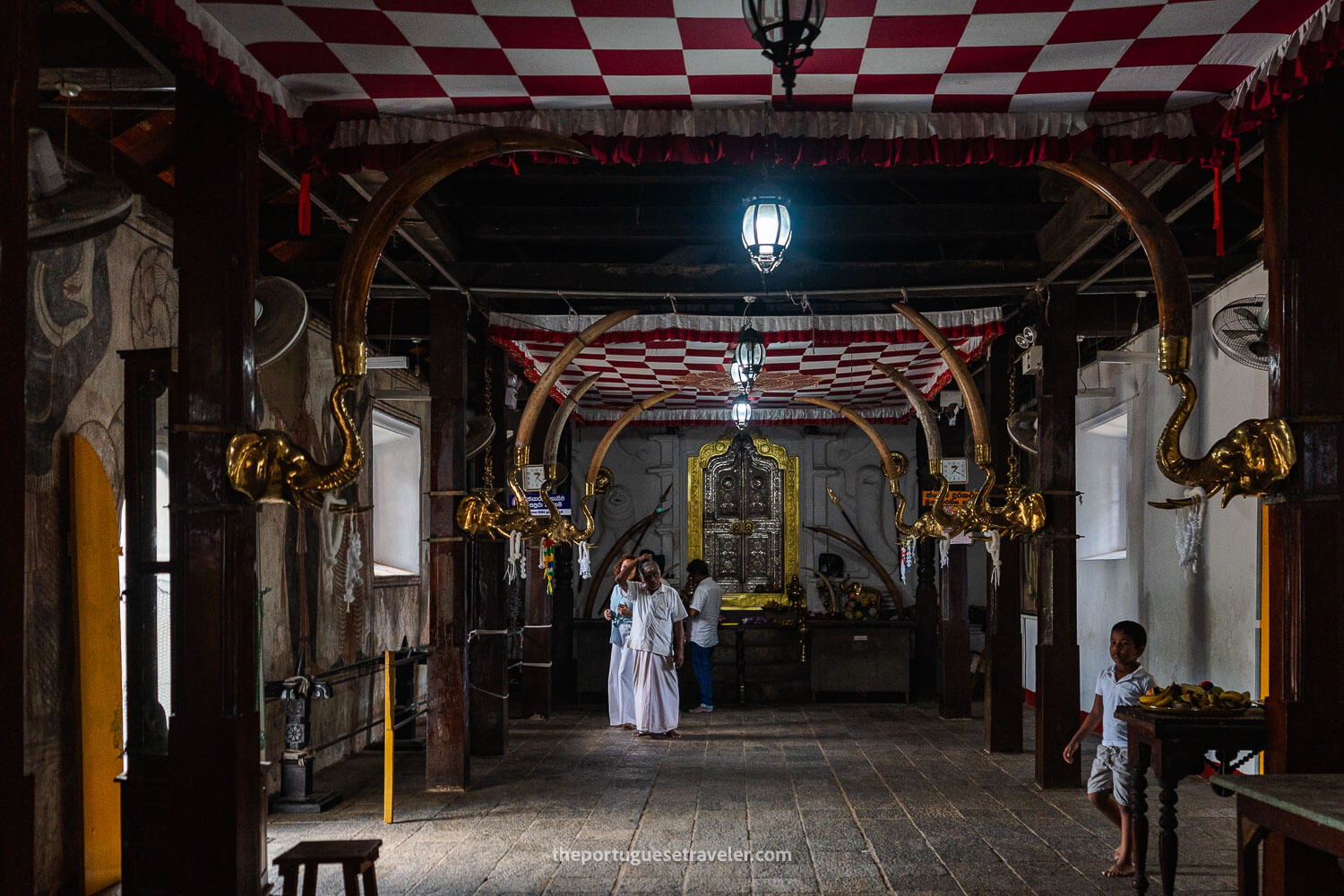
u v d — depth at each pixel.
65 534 5.96
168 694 6.88
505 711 10.29
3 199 2.71
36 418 5.71
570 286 8.62
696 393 14.64
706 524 17.52
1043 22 4.36
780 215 5.91
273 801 7.83
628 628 12.38
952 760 9.88
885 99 5.09
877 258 9.47
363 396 10.76
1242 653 8.52
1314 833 3.66
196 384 4.45
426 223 7.37
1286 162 4.51
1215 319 6.83
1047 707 8.42
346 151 5.27
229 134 4.56
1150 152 5.20
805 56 3.37
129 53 4.81
